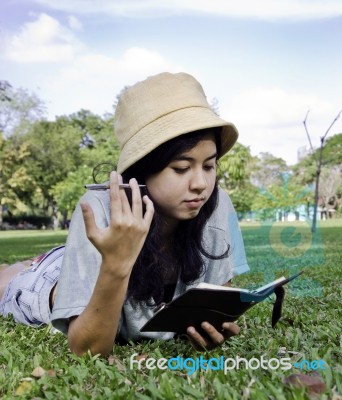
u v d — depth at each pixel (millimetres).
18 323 3650
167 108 2453
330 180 46312
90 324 2395
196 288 2264
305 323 3410
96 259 2590
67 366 2467
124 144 2521
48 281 3508
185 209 2457
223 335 2598
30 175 47906
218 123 2395
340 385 2059
